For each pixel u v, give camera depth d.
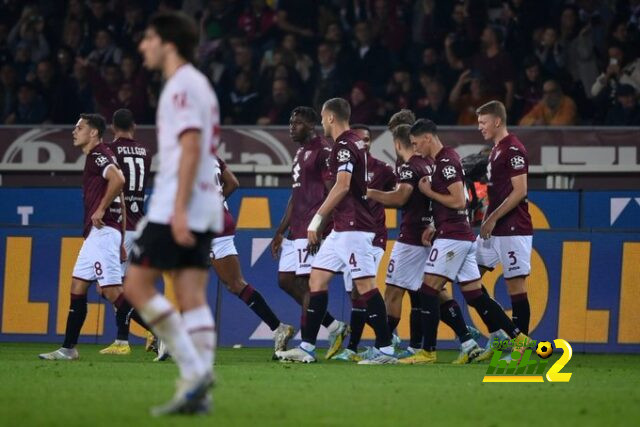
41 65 58.47
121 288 32.62
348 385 22.81
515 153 32.91
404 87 54.91
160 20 16.84
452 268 31.36
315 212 33.38
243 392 20.75
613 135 46.75
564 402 19.84
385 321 30.45
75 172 46.25
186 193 15.89
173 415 16.39
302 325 33.62
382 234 33.78
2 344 40.97
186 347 16.42
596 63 55.31
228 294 41.62
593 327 40.19
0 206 42.97
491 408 18.67
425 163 31.73
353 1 59.78
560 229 40.69
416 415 17.50
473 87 53.81
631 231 40.41
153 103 57.12
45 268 42.31
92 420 15.78
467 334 31.97
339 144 29.47
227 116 56.44
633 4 54.97
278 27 59.31
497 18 57.91
